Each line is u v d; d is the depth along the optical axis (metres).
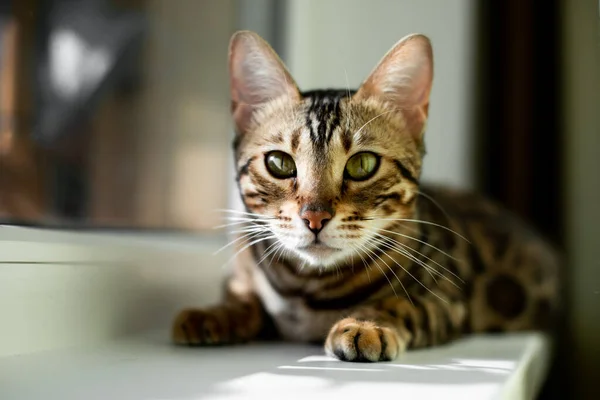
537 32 0.68
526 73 0.68
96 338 0.42
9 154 0.47
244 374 0.34
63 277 0.40
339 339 0.37
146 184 0.57
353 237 0.40
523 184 0.68
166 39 0.59
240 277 0.46
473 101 0.67
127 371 0.35
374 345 0.37
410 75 0.43
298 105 0.42
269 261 0.43
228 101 0.59
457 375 0.34
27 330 0.38
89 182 0.53
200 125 0.59
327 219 0.40
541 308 0.57
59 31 0.51
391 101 0.43
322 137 0.41
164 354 0.39
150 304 0.47
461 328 0.47
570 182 0.68
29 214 0.48
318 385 0.32
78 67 0.53
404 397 0.30
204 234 0.59
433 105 0.66
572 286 0.68
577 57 0.68
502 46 0.69
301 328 0.44
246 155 0.43
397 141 0.43
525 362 0.38
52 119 0.51
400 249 0.42
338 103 0.42
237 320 0.44
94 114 0.54
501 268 0.54
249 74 0.44
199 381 0.33
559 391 0.64
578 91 0.68
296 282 0.43
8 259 0.37
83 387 0.32
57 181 0.51
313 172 0.40
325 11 0.61
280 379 0.33
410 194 0.43
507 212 0.63
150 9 0.58
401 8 0.62
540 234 0.64
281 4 0.61
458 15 0.66
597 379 0.67
